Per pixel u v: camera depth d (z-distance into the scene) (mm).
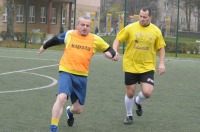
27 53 21281
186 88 12000
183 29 47781
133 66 6977
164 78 14180
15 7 37281
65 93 5816
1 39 28547
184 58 23594
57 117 5738
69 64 6016
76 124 6926
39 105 8352
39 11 40844
